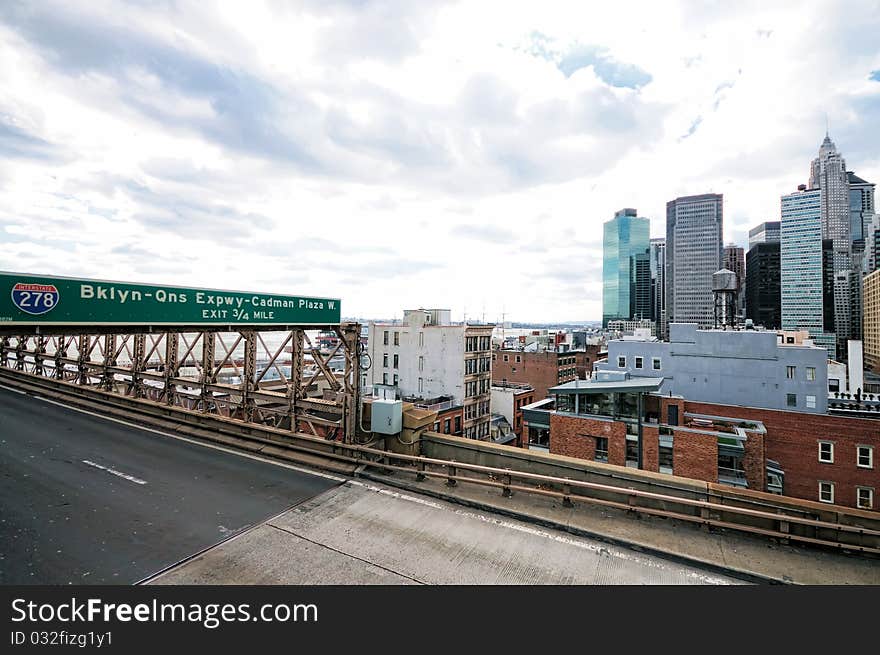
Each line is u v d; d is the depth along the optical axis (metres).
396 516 8.24
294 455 11.35
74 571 6.21
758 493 7.52
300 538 7.36
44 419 15.08
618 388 23.09
